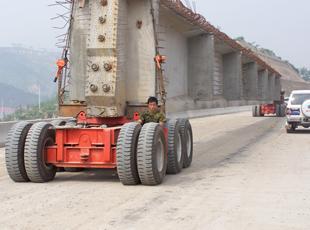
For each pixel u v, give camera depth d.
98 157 9.08
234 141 18.75
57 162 9.26
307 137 20.28
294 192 8.31
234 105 60.22
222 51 59.03
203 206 7.21
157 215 6.63
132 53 10.41
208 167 11.57
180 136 11.09
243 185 9.02
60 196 7.98
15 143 9.16
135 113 10.30
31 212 6.83
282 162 12.32
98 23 9.77
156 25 10.47
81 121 10.05
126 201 7.56
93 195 8.06
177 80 43.06
